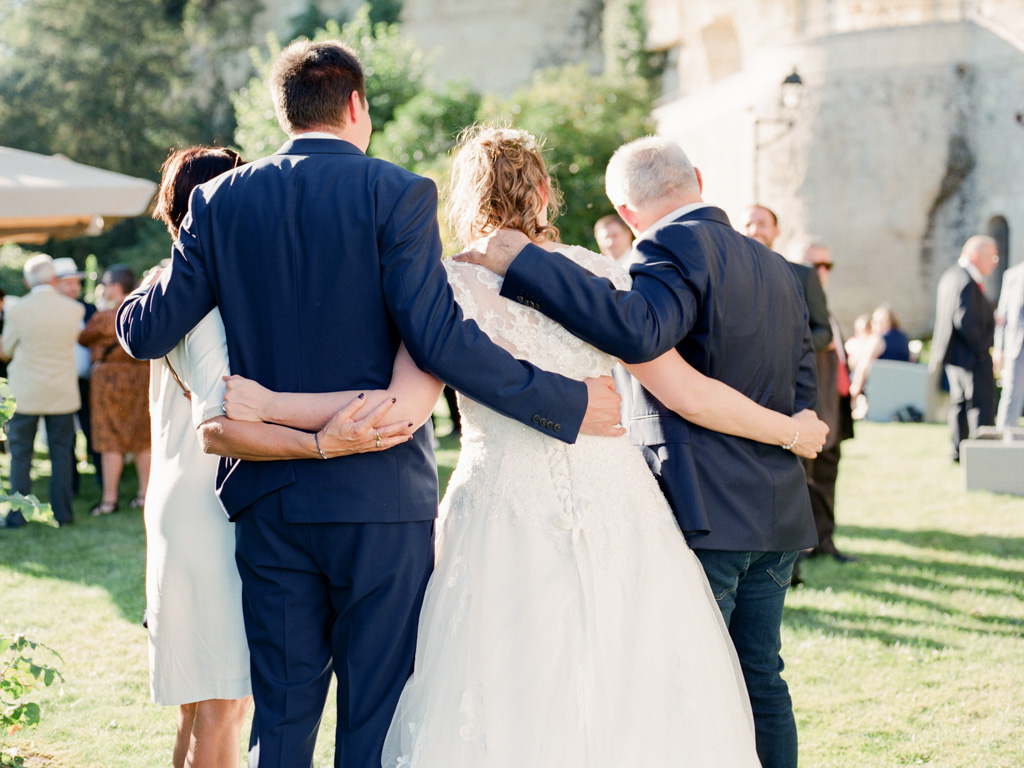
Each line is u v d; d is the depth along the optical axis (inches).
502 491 79.4
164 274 77.4
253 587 76.8
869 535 226.7
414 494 76.0
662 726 75.4
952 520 241.0
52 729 118.6
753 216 177.5
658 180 89.2
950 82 755.4
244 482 76.0
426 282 71.2
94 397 256.4
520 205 82.4
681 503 84.1
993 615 164.9
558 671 74.9
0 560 205.2
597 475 80.0
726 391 84.7
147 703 128.2
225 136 1299.2
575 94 702.5
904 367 466.3
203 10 1360.7
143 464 264.1
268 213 73.5
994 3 747.4
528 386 74.2
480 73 1311.5
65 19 1140.5
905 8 824.3
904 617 163.8
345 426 71.1
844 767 109.3
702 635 79.8
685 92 1120.8
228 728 86.1
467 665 75.8
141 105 1157.1
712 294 83.7
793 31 906.1
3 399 105.3
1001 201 740.0
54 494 242.2
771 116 806.5
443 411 455.5
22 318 234.7
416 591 76.9
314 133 76.8
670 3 1130.0
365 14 748.0
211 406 75.2
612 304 76.4
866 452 358.6
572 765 73.1
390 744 76.7
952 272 323.6
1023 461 270.8
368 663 75.4
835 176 784.3
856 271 783.7
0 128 1103.0
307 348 73.7
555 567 77.5
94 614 167.2
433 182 74.3
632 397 91.1
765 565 90.8
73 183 261.6
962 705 126.7
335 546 73.9
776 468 88.8
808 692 131.5
